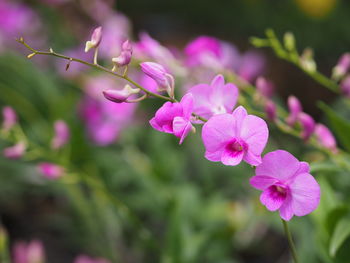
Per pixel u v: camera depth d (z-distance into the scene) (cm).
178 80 138
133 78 165
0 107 200
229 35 317
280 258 176
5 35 214
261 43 111
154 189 159
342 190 117
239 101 98
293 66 279
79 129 173
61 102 181
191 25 329
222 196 165
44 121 185
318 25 298
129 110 172
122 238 176
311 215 105
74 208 183
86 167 171
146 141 190
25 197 212
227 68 119
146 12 339
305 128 98
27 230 202
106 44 148
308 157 125
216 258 148
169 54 112
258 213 135
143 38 110
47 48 227
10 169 188
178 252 124
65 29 246
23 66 205
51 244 196
